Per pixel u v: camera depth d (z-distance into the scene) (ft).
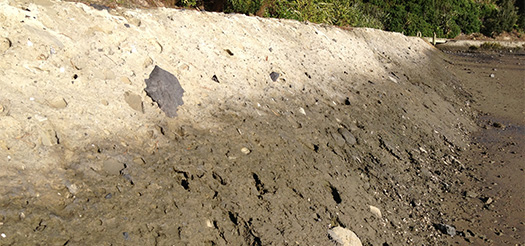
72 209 9.16
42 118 10.59
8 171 9.01
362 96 25.22
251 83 18.80
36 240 8.16
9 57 11.57
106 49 14.34
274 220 11.99
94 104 12.09
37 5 14.06
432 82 38.24
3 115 10.04
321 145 17.62
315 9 36.55
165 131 12.96
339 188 15.37
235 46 20.52
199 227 10.50
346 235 13.08
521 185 21.44
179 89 14.84
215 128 14.51
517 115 34.96
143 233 9.56
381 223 15.11
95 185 9.99
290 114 18.48
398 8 76.02
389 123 23.93
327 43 29.32
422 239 15.37
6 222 8.10
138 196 10.31
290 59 23.59
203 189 11.64
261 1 28.71
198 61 17.34
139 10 18.51
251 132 15.39
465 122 31.58
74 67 12.91
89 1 18.34
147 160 11.54
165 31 17.60
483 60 60.34
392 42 43.47
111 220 9.39
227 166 13.01
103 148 11.07
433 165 22.12
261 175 13.48
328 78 24.71
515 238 16.55
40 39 12.75
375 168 18.65
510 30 92.17
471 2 95.09
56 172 9.74
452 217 17.54
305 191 14.03
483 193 20.20
